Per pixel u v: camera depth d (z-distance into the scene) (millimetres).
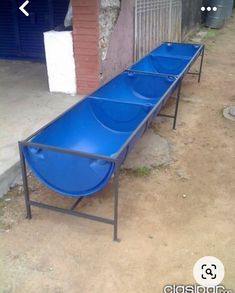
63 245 3264
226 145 5164
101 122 4453
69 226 3498
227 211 3770
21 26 8180
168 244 3303
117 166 2982
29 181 4133
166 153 4867
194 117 6090
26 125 4941
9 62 8266
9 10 8070
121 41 6852
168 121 5891
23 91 6301
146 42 8406
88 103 4312
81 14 5574
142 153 4828
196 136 5418
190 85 7684
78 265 3059
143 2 7727
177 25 10734
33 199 3859
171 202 3883
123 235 3395
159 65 6902
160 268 3053
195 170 4508
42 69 7660
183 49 7699
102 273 2990
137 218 3627
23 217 3590
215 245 3305
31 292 2809
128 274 2988
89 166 3045
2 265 3037
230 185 4223
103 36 5930
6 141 4492
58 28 6125
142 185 4152
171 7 9797
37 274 2963
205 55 10141
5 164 3979
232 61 9617
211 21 13719
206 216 3686
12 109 5484
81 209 3738
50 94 6152
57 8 7801
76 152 3008
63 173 3184
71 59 5910
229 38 12398
